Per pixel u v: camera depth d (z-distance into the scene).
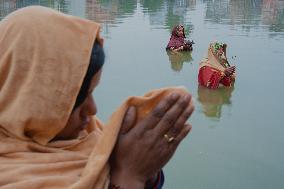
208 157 6.04
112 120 1.30
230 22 18.56
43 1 23.75
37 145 1.34
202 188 5.22
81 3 23.75
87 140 1.43
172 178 5.46
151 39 14.82
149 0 27.34
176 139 1.30
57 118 1.30
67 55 1.29
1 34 1.33
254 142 6.56
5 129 1.34
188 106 1.28
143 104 1.30
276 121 7.46
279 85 9.54
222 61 9.55
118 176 1.29
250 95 8.88
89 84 1.34
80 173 1.32
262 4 25.77
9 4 21.69
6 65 1.30
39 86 1.27
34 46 1.28
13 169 1.27
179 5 25.41
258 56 12.22
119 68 10.92
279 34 15.62
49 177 1.25
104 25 17.45
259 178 5.50
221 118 7.55
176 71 10.88
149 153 1.29
